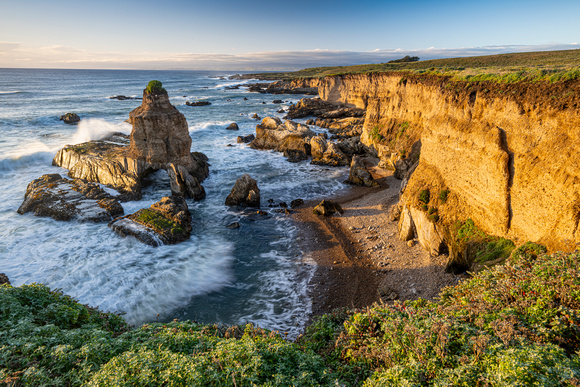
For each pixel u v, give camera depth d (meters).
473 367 7.06
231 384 7.44
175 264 25.23
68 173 41.38
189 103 118.00
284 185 44.38
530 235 17.67
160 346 9.20
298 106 107.75
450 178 24.53
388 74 78.94
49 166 44.22
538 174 17.28
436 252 24.34
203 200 38.75
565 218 15.51
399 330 9.26
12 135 58.97
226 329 11.99
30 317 10.02
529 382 6.33
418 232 26.30
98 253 25.72
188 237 29.53
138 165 38.66
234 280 23.67
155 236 27.75
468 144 22.53
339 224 32.22
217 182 44.66
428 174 27.16
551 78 18.27
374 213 33.97
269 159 56.28
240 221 33.31
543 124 17.58
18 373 7.45
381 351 8.95
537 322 8.40
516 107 19.45
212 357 8.30
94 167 39.19
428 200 25.78
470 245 20.91
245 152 59.72
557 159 16.38
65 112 87.56
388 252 26.31
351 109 90.19
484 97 22.14
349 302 21.05
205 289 22.50
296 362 8.79
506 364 6.66
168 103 40.00
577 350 7.50
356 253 26.84
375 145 56.50
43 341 8.84
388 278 23.05
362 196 39.97
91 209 31.45
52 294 11.87
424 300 12.88
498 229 19.80
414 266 23.84
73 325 10.88
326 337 12.56
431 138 27.45
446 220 23.66
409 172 34.28
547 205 16.58
